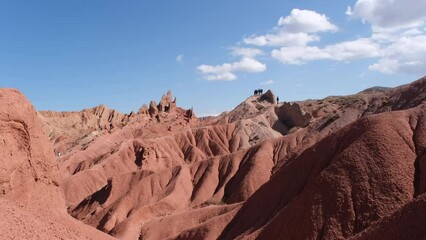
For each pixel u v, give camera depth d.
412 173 48.94
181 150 173.12
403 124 55.16
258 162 112.81
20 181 34.97
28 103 38.66
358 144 54.25
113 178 122.88
